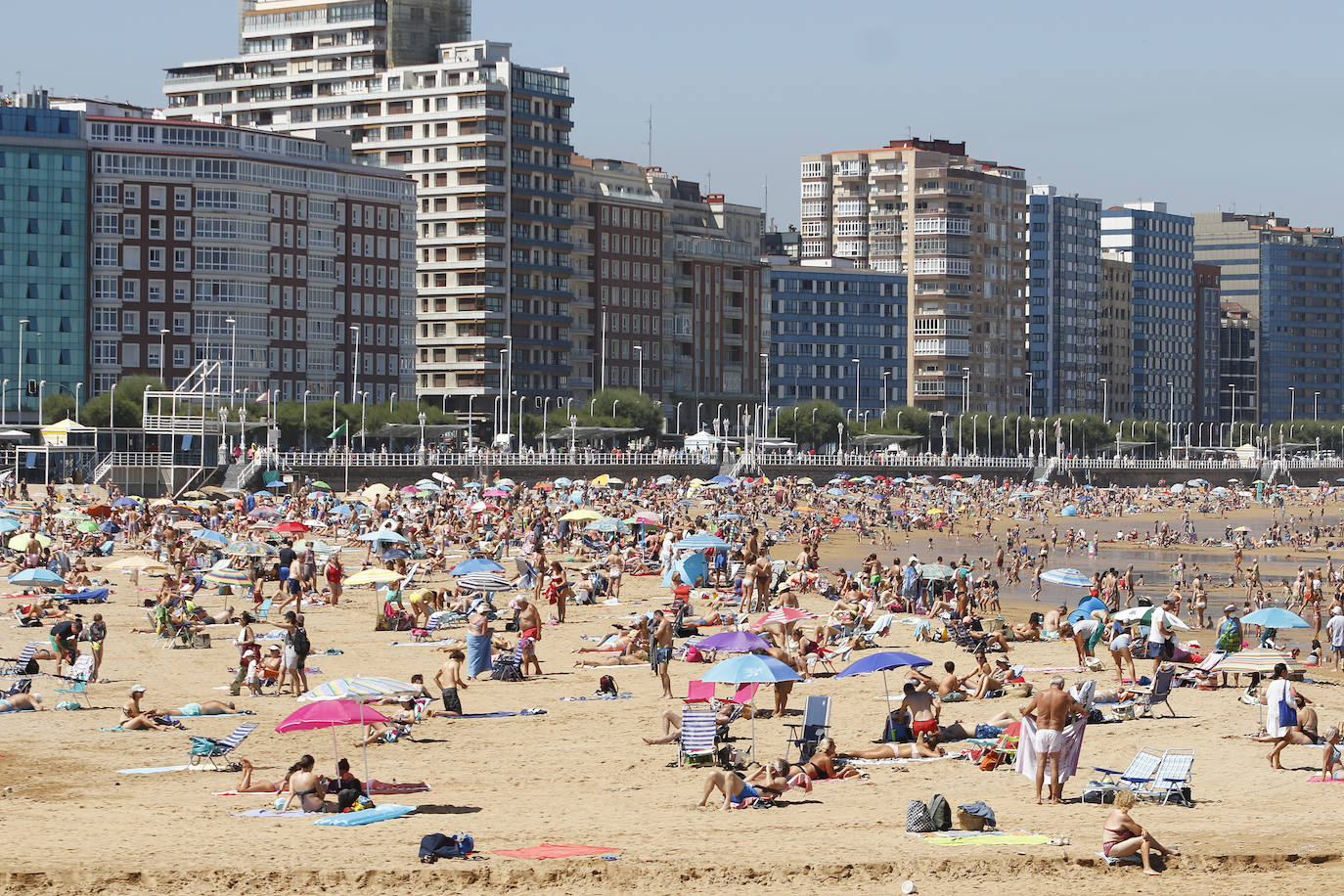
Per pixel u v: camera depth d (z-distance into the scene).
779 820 50.53
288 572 122.25
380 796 54.69
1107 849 44.97
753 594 114.44
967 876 43.81
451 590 124.94
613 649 90.31
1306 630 129.38
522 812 51.97
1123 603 138.12
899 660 67.06
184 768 59.44
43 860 44.34
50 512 176.62
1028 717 53.34
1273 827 49.34
